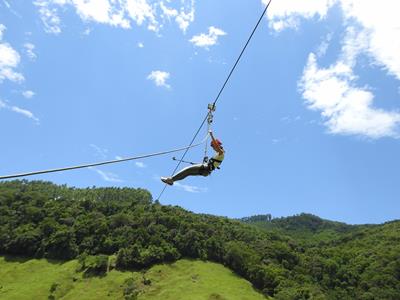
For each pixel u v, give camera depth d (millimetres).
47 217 121250
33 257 109438
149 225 116688
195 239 110500
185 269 102312
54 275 99250
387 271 101500
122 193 167500
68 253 108812
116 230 116188
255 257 106438
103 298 89938
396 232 137375
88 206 135125
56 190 161250
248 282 99250
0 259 107688
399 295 91562
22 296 89000
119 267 102688
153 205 138500
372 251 118875
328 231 197875
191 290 90250
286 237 140750
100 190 169250
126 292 91125
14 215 123250
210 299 85188
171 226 118312
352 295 97562
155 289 92625
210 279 96750
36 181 169375
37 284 95062
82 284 95938
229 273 102812
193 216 132750
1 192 134500
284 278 98125
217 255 109000
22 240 110000
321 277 105438
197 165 15008
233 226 136875
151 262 104000
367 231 152750
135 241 111812
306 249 129750
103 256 102312
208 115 16344
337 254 121438
